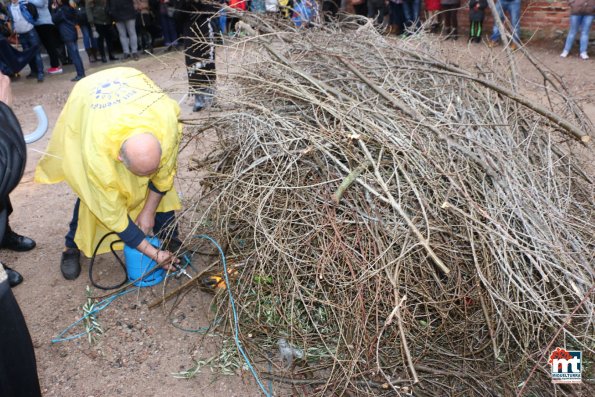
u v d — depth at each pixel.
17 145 1.67
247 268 2.67
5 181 1.59
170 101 2.77
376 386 2.34
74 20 8.52
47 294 3.15
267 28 3.24
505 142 2.69
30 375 1.86
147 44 10.50
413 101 2.75
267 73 2.95
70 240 3.25
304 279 2.54
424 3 9.59
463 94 2.91
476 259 2.20
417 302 2.46
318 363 2.51
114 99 2.52
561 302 2.28
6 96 1.89
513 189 2.44
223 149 3.03
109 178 2.47
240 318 2.65
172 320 2.89
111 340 2.77
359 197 2.41
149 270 2.94
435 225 2.34
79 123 2.64
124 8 9.38
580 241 2.47
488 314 2.37
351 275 2.39
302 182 2.49
